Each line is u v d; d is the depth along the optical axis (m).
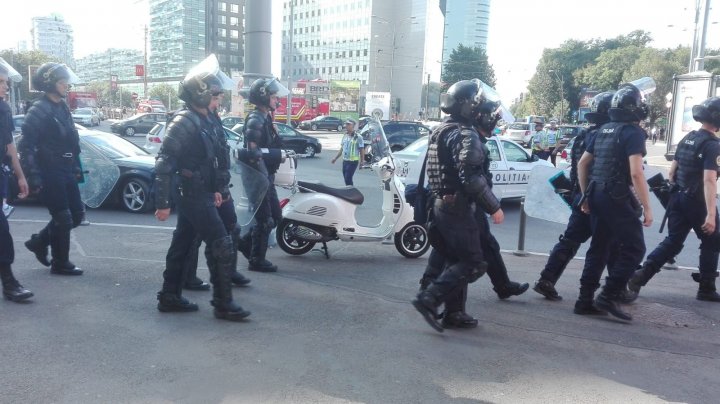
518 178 11.45
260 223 5.97
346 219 6.66
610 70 75.75
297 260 6.69
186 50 97.81
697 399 3.54
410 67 99.75
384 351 4.06
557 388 3.61
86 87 116.62
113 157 9.88
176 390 3.39
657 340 4.50
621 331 4.67
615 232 4.76
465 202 4.15
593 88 75.50
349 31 107.06
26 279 5.41
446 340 4.31
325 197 6.62
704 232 5.40
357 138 12.45
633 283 5.48
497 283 5.33
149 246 7.06
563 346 4.30
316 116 55.81
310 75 118.88
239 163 5.72
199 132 4.28
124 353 3.87
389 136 21.61
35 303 4.77
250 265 6.09
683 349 4.34
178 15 97.25
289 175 6.54
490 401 3.40
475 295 5.56
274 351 3.99
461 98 4.16
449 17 109.00
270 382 3.54
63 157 5.31
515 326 4.70
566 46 93.00
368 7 101.69
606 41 93.00
